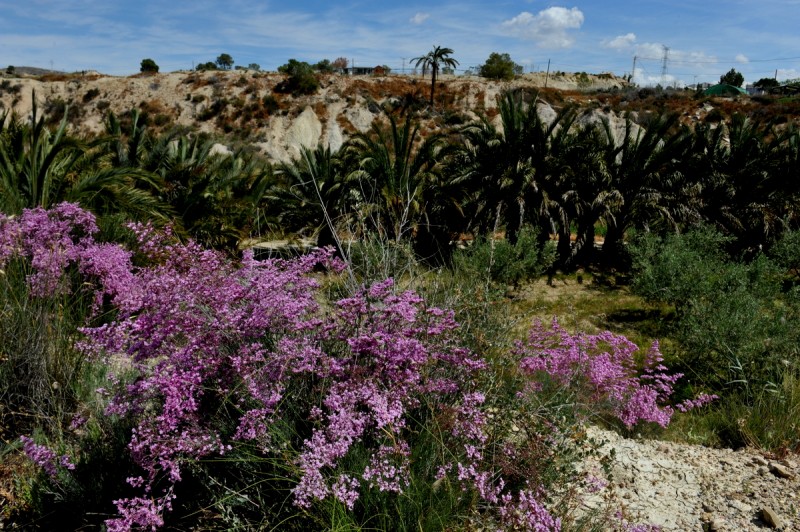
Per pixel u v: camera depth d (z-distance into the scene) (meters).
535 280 15.55
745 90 75.94
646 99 56.38
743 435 5.01
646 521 3.17
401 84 64.62
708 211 19.48
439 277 3.98
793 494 3.59
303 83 60.53
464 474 2.49
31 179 8.11
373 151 16.52
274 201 16.98
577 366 4.86
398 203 14.33
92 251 4.76
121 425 2.93
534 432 2.97
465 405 2.82
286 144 54.94
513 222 17.80
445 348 3.12
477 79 70.50
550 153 18.42
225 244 12.53
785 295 11.29
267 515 2.52
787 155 19.84
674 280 11.80
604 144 19.34
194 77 62.59
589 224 19.02
